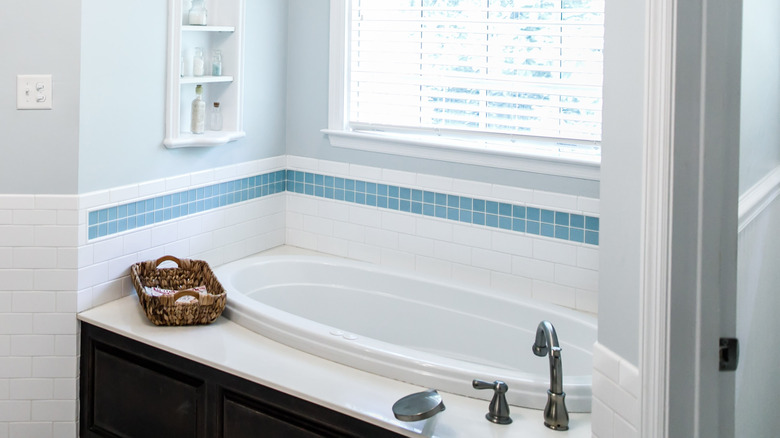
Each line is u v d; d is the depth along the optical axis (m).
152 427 2.76
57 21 2.75
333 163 3.67
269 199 3.76
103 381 2.89
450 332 3.20
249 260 3.45
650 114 1.51
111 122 2.94
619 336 1.72
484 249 3.28
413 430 2.09
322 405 2.26
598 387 1.82
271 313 2.76
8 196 2.82
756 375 2.24
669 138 1.47
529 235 3.15
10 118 2.78
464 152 3.24
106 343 2.86
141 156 3.08
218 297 2.82
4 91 2.76
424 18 3.33
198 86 3.32
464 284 3.21
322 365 2.51
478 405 2.26
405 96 3.45
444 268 3.40
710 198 1.49
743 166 1.92
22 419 2.96
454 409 2.22
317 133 3.69
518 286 3.21
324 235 3.76
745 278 1.99
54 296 2.89
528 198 3.12
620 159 1.72
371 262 3.61
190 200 3.33
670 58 1.46
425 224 3.42
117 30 2.91
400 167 3.46
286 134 3.80
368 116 3.56
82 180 2.86
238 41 3.41
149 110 3.09
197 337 2.72
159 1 3.06
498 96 3.20
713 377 1.52
